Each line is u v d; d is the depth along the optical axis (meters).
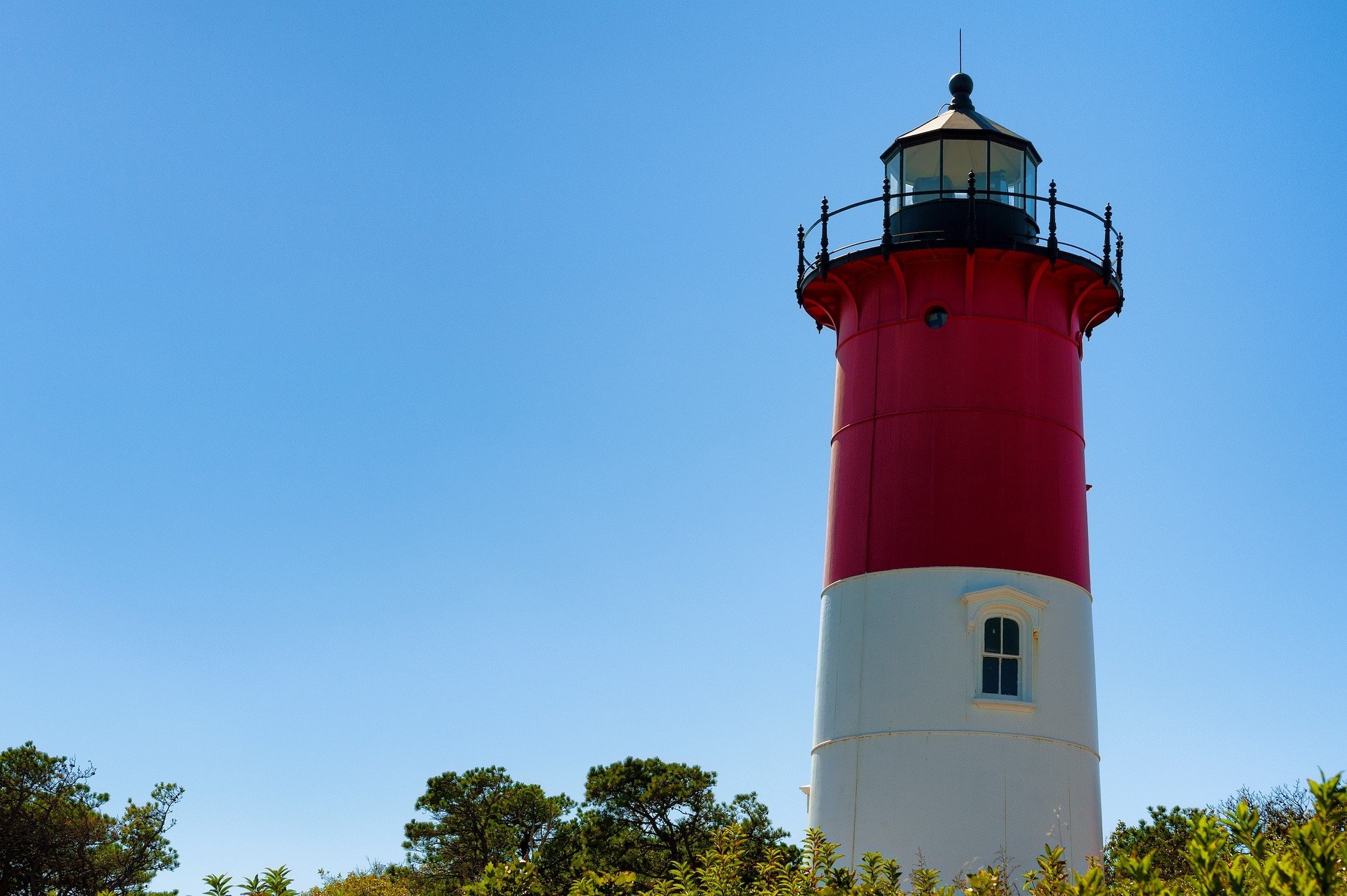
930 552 27.55
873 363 29.48
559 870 36.84
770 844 35.22
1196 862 13.12
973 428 28.17
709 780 37.00
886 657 27.30
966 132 29.91
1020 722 26.52
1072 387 29.69
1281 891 11.92
